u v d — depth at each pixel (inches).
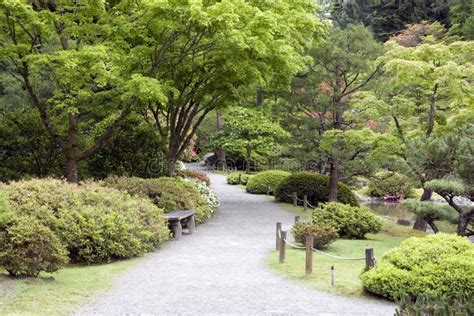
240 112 1163.9
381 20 1594.5
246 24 519.2
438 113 607.2
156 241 441.7
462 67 535.5
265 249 450.9
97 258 383.6
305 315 253.0
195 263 387.2
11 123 643.5
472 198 461.1
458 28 1261.1
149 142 718.5
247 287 310.2
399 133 629.6
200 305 269.9
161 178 634.8
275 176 975.6
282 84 707.4
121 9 541.3
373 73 712.4
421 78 568.7
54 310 252.7
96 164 699.4
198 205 616.4
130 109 586.9
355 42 699.4
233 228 580.7
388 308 265.1
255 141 1165.1
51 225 374.3
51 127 573.9
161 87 522.6
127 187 563.8
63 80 486.0
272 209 759.1
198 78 687.1
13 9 459.2
